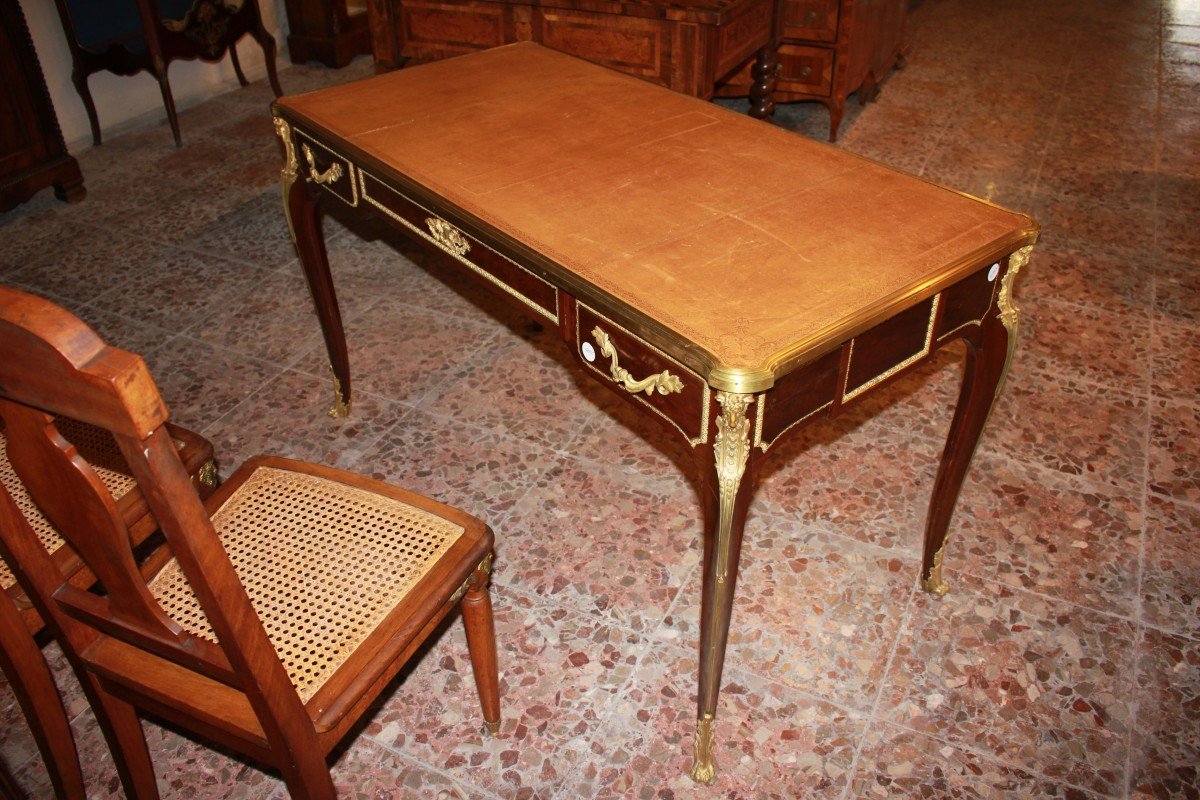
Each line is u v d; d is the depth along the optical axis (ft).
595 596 6.44
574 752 5.49
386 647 4.21
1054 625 6.18
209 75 14.85
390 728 5.64
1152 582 6.48
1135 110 14.17
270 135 13.46
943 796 5.22
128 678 4.10
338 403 7.98
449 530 4.77
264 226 11.08
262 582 4.46
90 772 5.40
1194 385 8.39
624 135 6.02
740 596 6.43
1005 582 6.49
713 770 5.30
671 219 4.99
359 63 16.25
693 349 3.94
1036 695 5.74
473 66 7.27
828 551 6.77
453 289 9.86
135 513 4.80
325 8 15.42
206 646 3.62
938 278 4.43
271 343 9.04
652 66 9.05
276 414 8.10
